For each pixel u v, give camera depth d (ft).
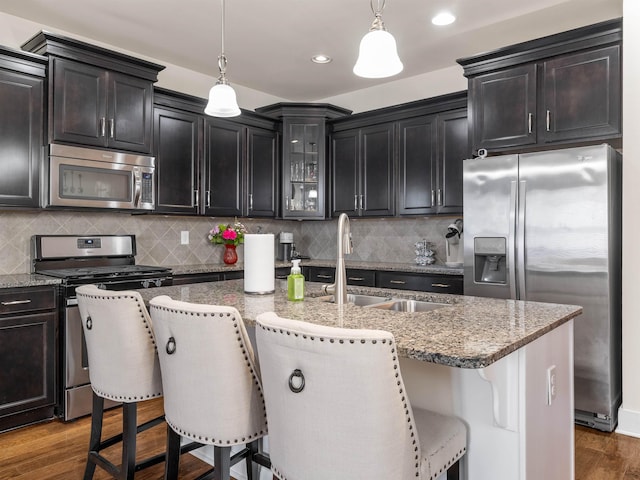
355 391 3.44
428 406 5.28
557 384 5.35
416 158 13.42
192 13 10.43
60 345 9.39
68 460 7.75
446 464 4.30
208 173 13.37
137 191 11.35
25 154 9.73
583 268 8.86
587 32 9.29
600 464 7.51
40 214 11.03
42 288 9.12
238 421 4.73
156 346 5.74
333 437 3.59
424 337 4.33
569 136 9.56
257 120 14.64
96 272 10.07
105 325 5.88
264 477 6.42
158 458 6.45
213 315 4.57
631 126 8.67
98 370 6.07
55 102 10.00
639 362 8.63
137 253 12.91
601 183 8.65
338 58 13.02
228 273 13.05
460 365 3.69
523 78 10.16
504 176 9.78
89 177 10.55
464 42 11.91
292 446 3.82
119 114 11.02
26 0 9.84
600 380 8.75
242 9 10.23
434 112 13.05
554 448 5.27
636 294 8.64
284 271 14.56
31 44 10.21
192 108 13.01
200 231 14.44
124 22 10.87
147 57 12.95
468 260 10.28
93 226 11.97
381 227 15.40
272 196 15.14
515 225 9.58
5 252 10.49
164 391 5.18
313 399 3.61
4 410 8.68
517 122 10.23
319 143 15.20
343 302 6.63
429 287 12.17
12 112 9.55
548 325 4.91
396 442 3.56
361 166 14.62
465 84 13.48
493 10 10.21
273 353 3.82
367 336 3.39
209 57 12.98
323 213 15.25
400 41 11.84
